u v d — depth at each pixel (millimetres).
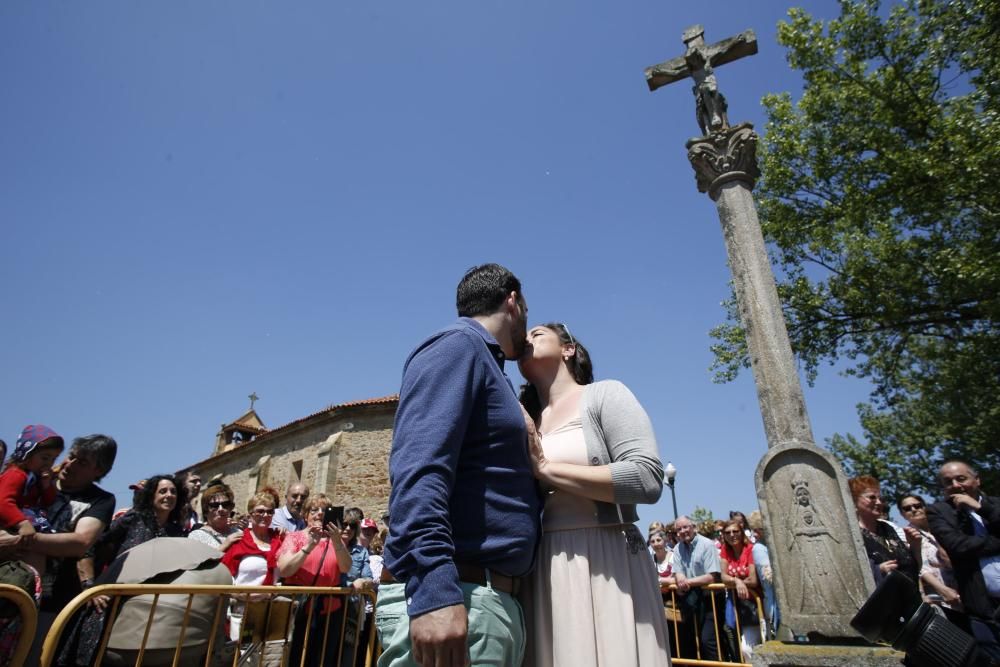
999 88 10547
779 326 4527
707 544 5871
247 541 5031
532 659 1768
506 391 1668
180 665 2744
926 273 11812
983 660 2480
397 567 1311
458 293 2014
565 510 1825
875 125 12227
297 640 4473
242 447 23609
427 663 1210
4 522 3191
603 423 1903
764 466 4066
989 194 10133
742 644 5516
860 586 3584
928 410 16984
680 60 5801
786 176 13594
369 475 17609
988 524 3740
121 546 4039
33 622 2125
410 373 1557
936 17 11539
